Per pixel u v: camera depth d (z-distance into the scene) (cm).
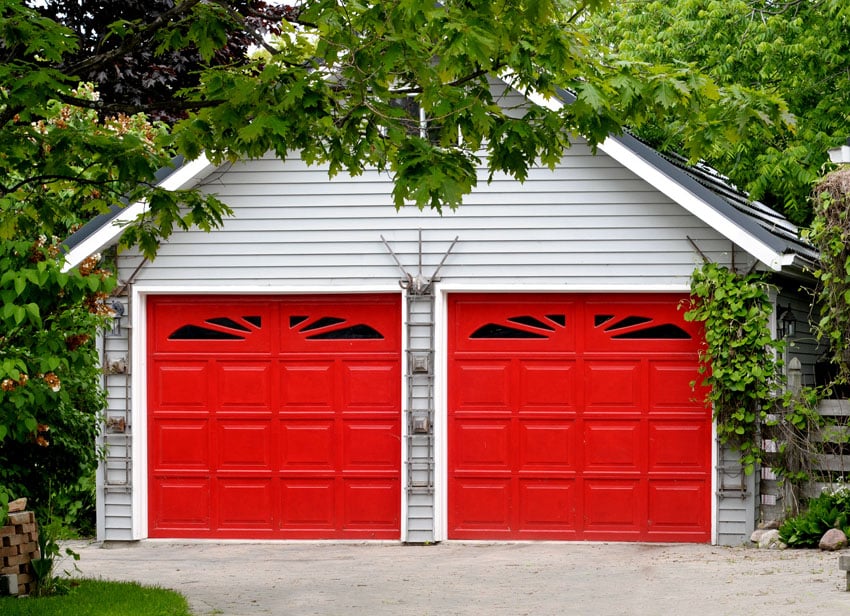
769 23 2138
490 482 1359
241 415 1396
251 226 1386
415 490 1359
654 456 1335
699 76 796
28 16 766
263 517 1391
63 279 772
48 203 929
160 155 927
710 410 1323
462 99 763
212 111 787
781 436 1287
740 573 1045
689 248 1320
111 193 1030
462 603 959
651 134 2027
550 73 798
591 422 1348
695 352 1332
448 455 1364
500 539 1355
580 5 773
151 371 1403
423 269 1364
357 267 1374
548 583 1055
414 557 1257
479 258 1356
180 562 1242
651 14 2286
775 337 1305
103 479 1391
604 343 1349
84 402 1224
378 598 991
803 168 2058
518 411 1357
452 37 695
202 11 880
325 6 729
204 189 1386
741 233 1247
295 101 750
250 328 1399
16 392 796
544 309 1358
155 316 1405
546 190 1348
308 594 1016
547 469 1352
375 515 1377
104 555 1311
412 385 1364
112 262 1390
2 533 948
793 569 1041
